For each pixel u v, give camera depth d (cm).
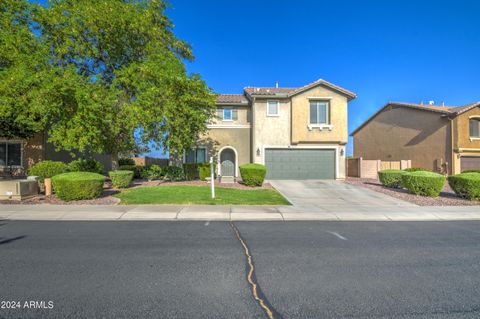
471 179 1209
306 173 2038
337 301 361
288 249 573
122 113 1401
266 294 378
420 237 679
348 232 722
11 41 1284
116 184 1430
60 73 1328
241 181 1842
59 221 823
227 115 2117
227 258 518
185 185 1579
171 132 1498
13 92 1245
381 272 458
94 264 482
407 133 2536
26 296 367
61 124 1369
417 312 336
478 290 397
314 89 1992
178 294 376
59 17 1355
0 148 1897
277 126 2019
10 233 686
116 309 336
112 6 1409
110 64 1589
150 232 703
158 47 1556
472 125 2192
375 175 2256
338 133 1989
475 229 769
